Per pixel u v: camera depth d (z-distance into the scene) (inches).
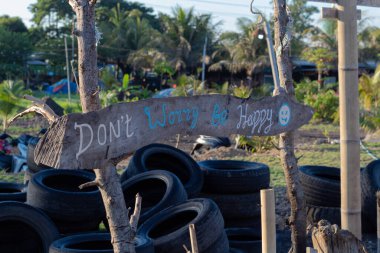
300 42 2511.1
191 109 148.5
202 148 821.2
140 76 2701.8
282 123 178.1
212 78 2625.5
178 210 301.0
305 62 2546.8
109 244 267.3
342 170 233.0
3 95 996.6
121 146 134.8
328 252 191.9
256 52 2390.5
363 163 684.7
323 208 383.2
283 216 410.3
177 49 2620.6
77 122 126.5
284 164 274.8
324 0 230.4
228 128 159.0
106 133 131.8
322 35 2373.3
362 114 1034.1
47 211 313.3
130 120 136.1
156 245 269.3
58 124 125.8
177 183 337.7
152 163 420.5
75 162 127.2
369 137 917.2
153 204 365.4
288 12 266.2
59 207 313.1
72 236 266.7
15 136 941.8
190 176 384.5
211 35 2696.9
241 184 378.3
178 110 145.7
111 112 132.3
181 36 2637.8
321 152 771.4
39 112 158.2
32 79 3046.3
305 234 275.4
